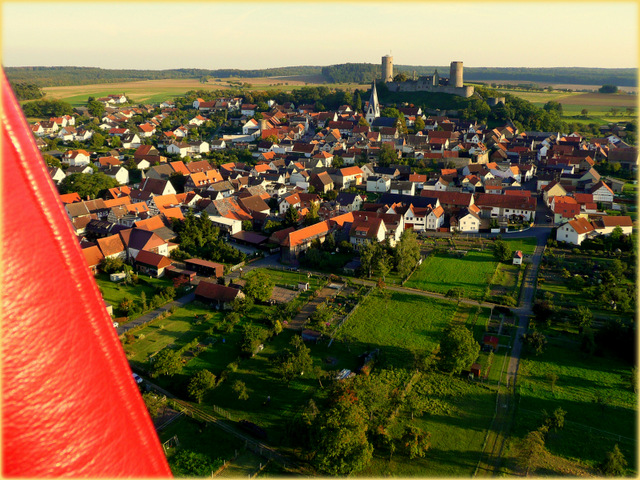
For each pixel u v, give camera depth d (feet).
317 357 279.08
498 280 387.75
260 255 434.71
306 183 652.07
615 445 214.07
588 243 453.99
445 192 562.25
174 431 221.46
